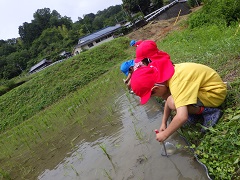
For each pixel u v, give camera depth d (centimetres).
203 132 325
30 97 2041
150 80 318
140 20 4016
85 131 639
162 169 327
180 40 1395
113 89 990
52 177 466
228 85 384
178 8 3734
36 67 5569
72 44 7125
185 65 326
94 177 389
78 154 514
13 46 8606
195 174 288
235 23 1140
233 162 253
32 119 1454
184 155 330
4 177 578
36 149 698
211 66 546
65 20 9331
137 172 346
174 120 293
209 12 1512
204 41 959
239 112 307
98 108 798
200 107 324
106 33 4981
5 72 6550
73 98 1287
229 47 606
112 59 2333
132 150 412
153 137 420
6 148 895
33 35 8700
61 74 2194
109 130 560
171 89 311
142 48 371
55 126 864
